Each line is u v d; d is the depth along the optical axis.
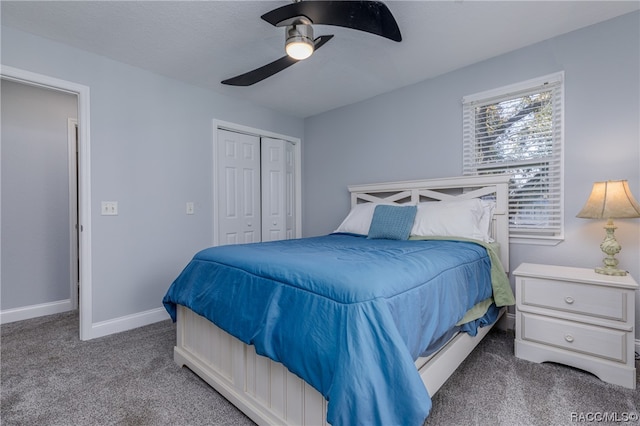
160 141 2.82
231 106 3.38
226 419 1.46
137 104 2.67
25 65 2.13
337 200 3.81
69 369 1.91
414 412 0.95
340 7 1.52
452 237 2.33
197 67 2.69
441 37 2.27
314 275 1.26
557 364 1.91
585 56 2.18
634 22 2.01
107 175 2.50
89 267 2.40
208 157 3.18
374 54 2.51
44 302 2.97
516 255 2.49
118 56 2.49
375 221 2.71
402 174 3.19
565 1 1.90
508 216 2.49
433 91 2.95
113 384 1.74
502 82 2.53
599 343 1.74
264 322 1.27
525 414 1.44
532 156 2.43
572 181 2.24
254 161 3.66
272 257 1.55
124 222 2.59
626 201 1.77
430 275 1.42
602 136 2.13
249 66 2.68
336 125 3.79
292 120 4.05
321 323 1.12
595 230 2.16
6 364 1.98
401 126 3.19
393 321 1.07
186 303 1.75
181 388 1.71
